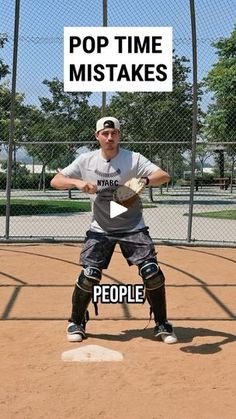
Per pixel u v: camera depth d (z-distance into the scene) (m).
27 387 3.69
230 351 4.44
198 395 3.57
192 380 3.82
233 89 24.08
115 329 5.04
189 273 7.61
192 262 8.53
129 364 4.13
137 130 16.50
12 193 30.84
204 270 7.86
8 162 10.28
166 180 4.47
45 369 4.02
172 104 16.05
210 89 24.39
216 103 24.28
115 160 4.48
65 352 4.34
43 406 3.39
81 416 3.25
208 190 35.94
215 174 45.38
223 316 5.48
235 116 23.92
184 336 4.85
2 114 16.73
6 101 16.66
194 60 9.88
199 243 10.31
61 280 7.10
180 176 38.84
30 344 4.59
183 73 15.80
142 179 4.39
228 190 35.34
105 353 4.32
